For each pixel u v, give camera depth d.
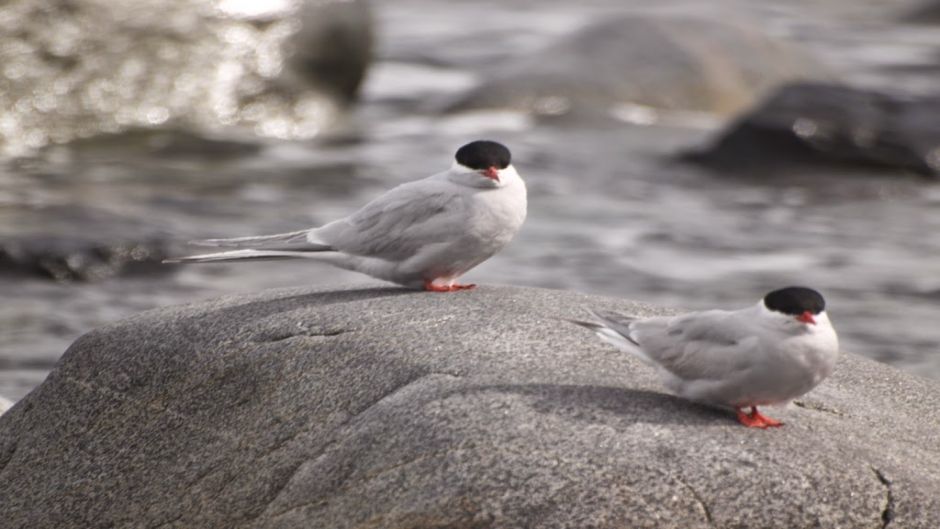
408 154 21.23
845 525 5.96
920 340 12.82
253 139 21.73
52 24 20.48
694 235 16.73
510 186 7.58
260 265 15.19
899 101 21.09
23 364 11.80
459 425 6.26
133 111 21.20
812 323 5.97
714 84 24.98
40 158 19.62
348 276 14.84
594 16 36.22
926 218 17.81
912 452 6.66
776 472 6.04
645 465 5.97
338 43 23.12
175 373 7.49
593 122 23.67
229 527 6.58
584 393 6.51
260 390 7.14
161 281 14.33
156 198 17.64
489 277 14.70
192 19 21.77
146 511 6.98
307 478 6.48
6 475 7.69
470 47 30.94
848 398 7.26
